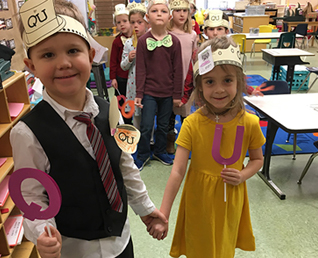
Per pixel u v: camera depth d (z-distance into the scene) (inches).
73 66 29.6
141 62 98.0
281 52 174.1
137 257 68.2
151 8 94.2
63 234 35.0
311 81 206.8
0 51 52.9
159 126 106.0
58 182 32.3
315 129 75.8
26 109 57.7
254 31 229.6
